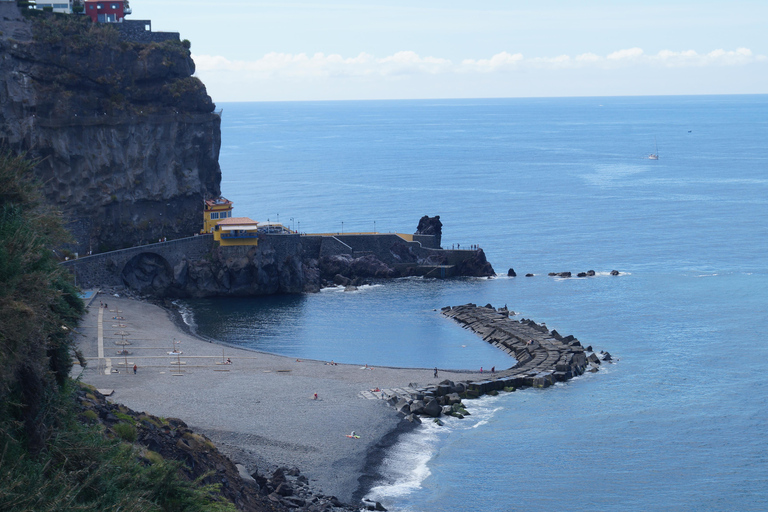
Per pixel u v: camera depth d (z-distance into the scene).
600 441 106.88
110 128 189.12
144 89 195.88
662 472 98.25
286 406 113.88
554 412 117.12
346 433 105.19
